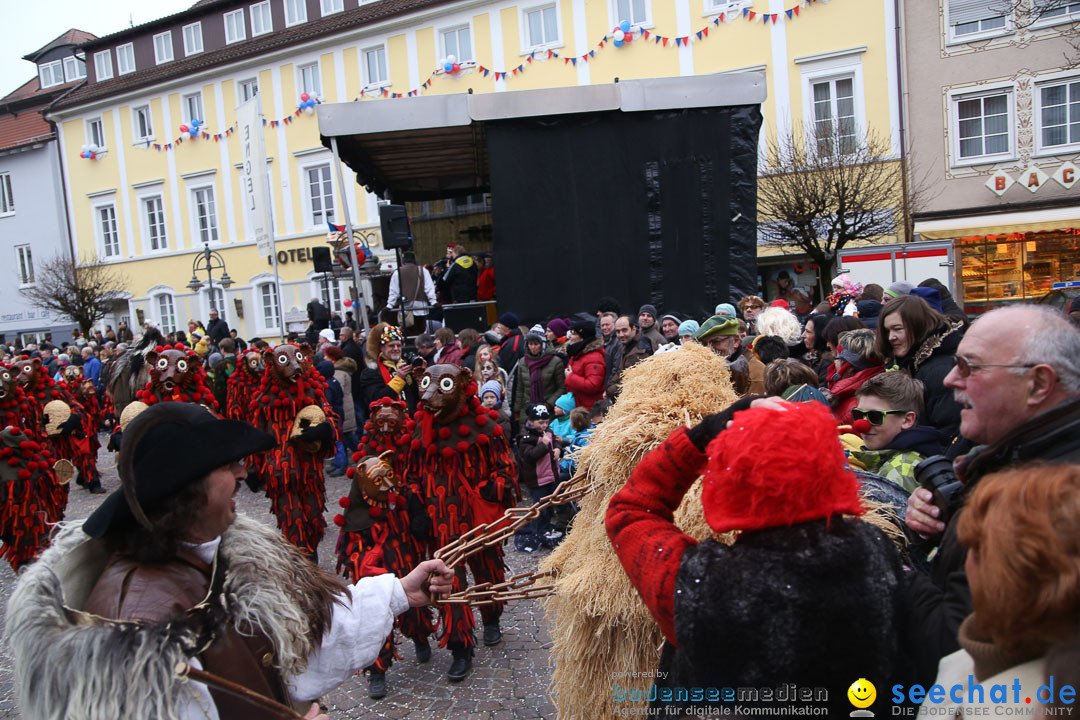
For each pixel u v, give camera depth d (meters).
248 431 1.56
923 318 3.24
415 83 19.48
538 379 7.11
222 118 22.45
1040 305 1.82
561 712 2.65
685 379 2.61
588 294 7.62
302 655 1.54
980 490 1.20
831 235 14.01
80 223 25.80
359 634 1.76
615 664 2.46
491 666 3.94
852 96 15.84
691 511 2.34
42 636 1.32
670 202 7.58
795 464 1.28
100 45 25.00
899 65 15.38
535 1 17.94
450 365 3.88
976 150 15.45
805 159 14.01
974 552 1.19
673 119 7.54
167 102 23.33
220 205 22.92
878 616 1.30
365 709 3.59
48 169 26.14
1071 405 1.63
